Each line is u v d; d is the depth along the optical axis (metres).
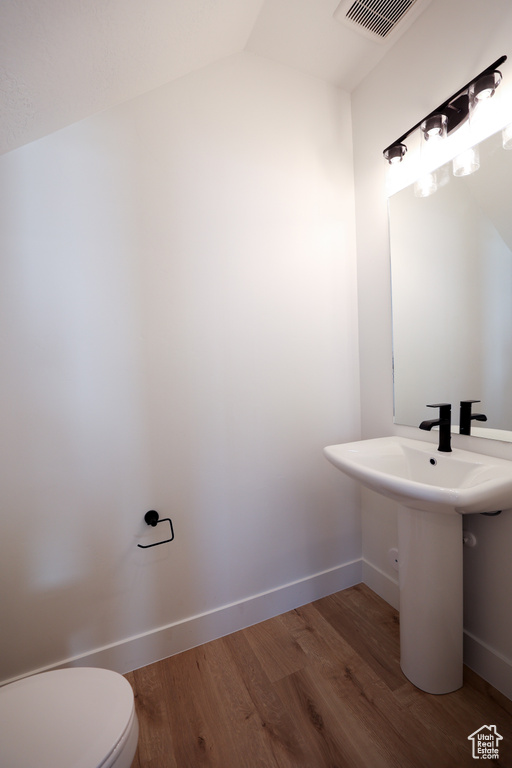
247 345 1.46
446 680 1.14
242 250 1.43
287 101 1.50
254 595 1.52
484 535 1.17
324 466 1.66
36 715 0.72
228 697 1.17
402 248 1.43
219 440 1.42
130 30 0.92
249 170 1.43
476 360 1.17
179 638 1.37
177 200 1.31
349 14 1.28
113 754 0.65
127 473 1.27
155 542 1.32
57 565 1.18
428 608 1.12
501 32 1.03
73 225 1.16
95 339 1.21
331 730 1.05
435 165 1.27
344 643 1.38
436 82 1.24
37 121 1.02
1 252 1.08
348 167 1.66
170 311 1.32
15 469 1.12
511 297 1.06
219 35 1.22
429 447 1.28
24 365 1.12
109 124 1.20
